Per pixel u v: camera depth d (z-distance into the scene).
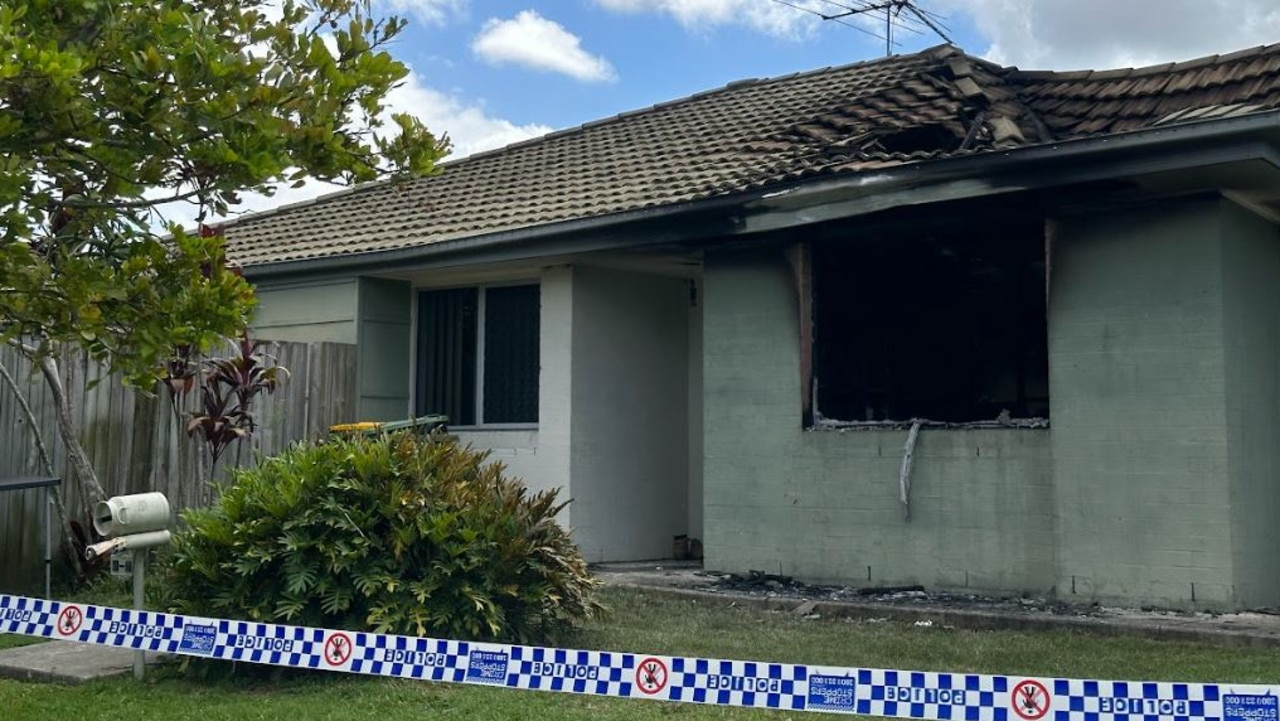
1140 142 7.77
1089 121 10.54
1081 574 8.74
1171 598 8.38
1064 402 8.88
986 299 10.91
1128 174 7.97
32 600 6.38
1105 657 7.11
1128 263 8.67
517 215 12.07
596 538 11.84
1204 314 8.35
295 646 5.82
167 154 4.81
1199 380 8.34
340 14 6.05
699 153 12.45
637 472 12.28
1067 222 8.94
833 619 8.66
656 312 12.59
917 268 10.91
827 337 10.31
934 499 9.45
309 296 13.15
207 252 5.40
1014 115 10.78
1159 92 10.30
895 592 9.45
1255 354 8.73
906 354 10.89
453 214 13.12
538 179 13.73
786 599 9.12
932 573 9.42
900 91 11.50
